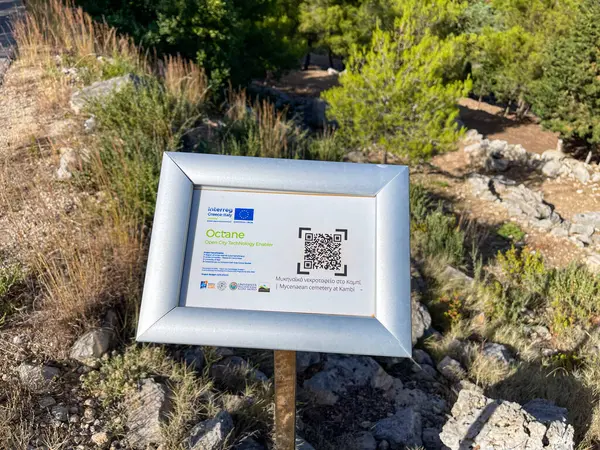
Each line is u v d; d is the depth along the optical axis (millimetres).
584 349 1743
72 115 2029
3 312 1154
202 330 665
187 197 719
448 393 1317
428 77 2848
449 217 2467
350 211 723
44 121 1978
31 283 1235
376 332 664
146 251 1387
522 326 1809
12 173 1639
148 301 677
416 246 2094
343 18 6109
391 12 5559
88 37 2727
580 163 3729
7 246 1339
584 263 2576
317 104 4395
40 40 2582
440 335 1577
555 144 5559
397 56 2912
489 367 1430
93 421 976
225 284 691
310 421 1152
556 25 5648
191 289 689
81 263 1238
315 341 661
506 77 6070
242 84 4188
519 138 5672
